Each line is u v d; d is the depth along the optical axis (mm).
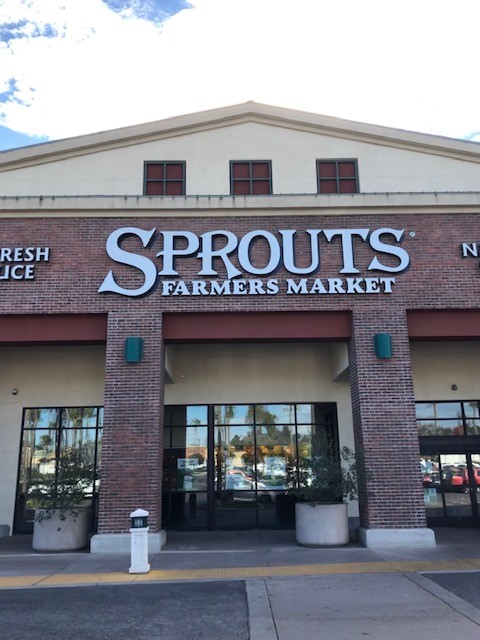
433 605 8055
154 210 14750
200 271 14359
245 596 8703
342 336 14352
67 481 13570
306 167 17047
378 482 13227
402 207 14820
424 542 12828
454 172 17094
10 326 14234
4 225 14594
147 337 13961
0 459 17219
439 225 14805
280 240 14719
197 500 17219
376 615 7605
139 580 9891
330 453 14789
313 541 13281
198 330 14320
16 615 7809
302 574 10188
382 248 14531
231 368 18078
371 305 14305
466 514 17188
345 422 17594
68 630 7117
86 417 17656
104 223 14672
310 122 17234
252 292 14258
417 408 17969
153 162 17000
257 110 17297
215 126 17297
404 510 13062
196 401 17797
